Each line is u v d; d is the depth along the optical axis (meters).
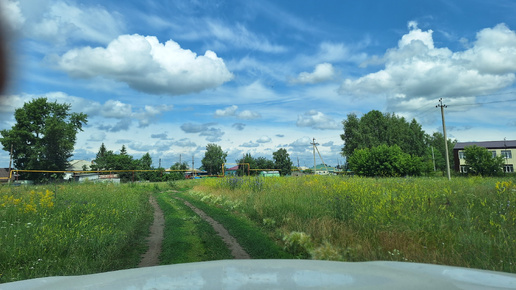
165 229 9.67
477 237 5.61
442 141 86.69
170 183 33.62
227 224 9.95
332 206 9.29
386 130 62.34
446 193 10.75
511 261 4.52
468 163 42.53
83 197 14.48
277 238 7.76
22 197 13.03
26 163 50.94
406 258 5.12
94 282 1.05
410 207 8.09
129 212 11.91
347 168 63.47
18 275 4.93
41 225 7.79
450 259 4.83
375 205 8.22
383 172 37.28
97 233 7.54
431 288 0.89
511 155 61.94
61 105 54.53
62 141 51.88
